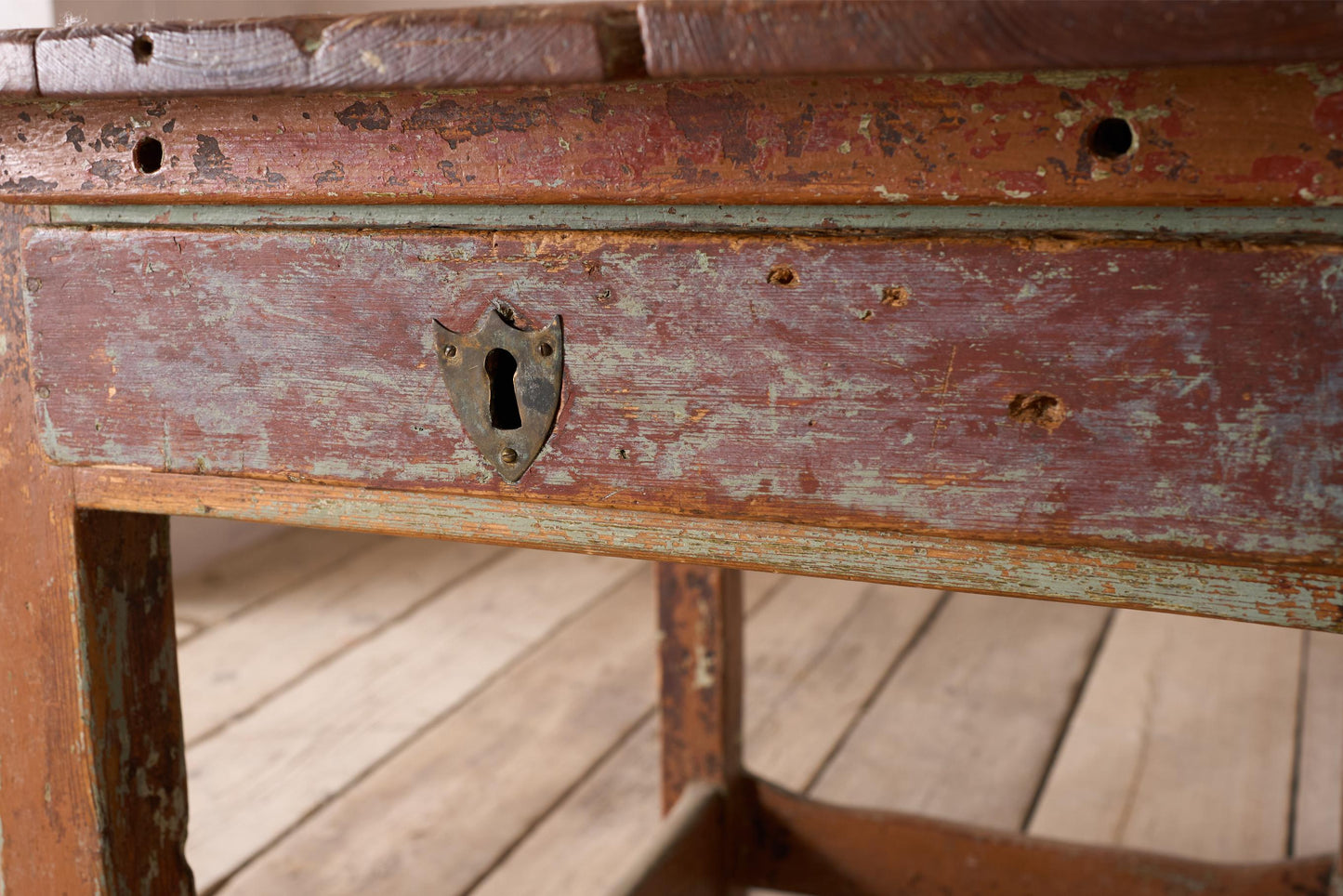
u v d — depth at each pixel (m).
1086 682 1.49
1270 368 0.52
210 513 0.63
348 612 1.69
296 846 1.13
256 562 1.87
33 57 0.57
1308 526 0.52
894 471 0.56
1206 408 0.53
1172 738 1.35
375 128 0.58
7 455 0.66
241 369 0.61
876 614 1.70
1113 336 0.53
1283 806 1.20
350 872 1.09
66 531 0.65
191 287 0.61
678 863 0.93
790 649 1.59
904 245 0.54
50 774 0.68
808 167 0.54
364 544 1.96
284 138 0.59
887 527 0.56
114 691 0.68
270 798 1.21
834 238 0.55
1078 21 0.49
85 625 0.66
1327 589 0.53
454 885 1.07
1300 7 0.47
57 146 0.61
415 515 0.61
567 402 0.58
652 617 1.68
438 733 1.35
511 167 0.57
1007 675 1.51
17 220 0.63
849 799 1.22
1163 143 0.51
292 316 0.60
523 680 1.48
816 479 0.56
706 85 0.55
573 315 0.57
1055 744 1.33
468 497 0.60
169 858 0.72
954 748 1.32
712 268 0.56
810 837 1.00
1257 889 0.91
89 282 0.62
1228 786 1.24
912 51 0.50
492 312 0.58
